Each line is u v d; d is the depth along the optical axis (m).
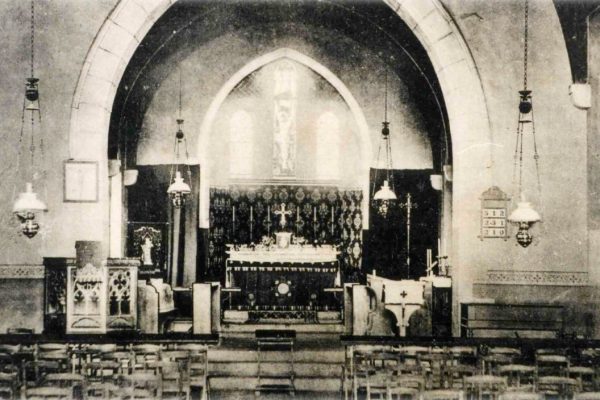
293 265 21.69
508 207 16.67
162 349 13.02
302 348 16.25
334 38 23.78
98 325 15.12
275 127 24.28
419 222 23.69
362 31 23.05
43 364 10.98
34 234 15.21
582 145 16.69
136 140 23.28
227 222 24.09
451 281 17.67
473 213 16.72
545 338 14.92
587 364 12.95
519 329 15.65
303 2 22.48
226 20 23.16
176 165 23.25
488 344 13.63
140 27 16.95
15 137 16.62
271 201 24.28
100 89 16.78
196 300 17.42
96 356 13.09
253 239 24.12
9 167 16.59
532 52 16.78
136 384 11.68
